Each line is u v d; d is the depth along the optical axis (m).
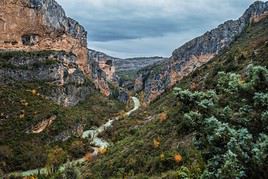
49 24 184.00
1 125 114.25
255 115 11.26
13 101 128.25
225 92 12.30
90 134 136.00
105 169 54.56
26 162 100.69
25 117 121.81
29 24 174.50
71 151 113.50
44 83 155.38
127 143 65.06
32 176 85.12
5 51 158.88
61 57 172.50
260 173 9.90
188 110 12.38
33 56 158.25
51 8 188.00
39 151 108.44
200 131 11.54
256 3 152.00
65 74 169.88
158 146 49.03
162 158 42.31
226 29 196.00
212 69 74.38
